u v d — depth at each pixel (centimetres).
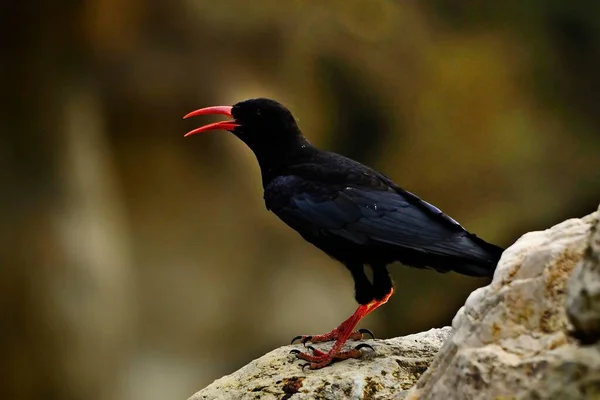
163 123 1712
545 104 2073
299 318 1662
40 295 1484
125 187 1678
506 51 2083
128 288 1595
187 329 1623
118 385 1537
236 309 1644
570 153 2034
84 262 1524
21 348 1474
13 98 1545
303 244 1761
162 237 1661
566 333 385
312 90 1966
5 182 1510
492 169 1998
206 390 618
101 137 1664
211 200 1705
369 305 683
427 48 2047
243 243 1698
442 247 625
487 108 2030
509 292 420
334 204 684
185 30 1789
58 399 1488
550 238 431
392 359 609
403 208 666
